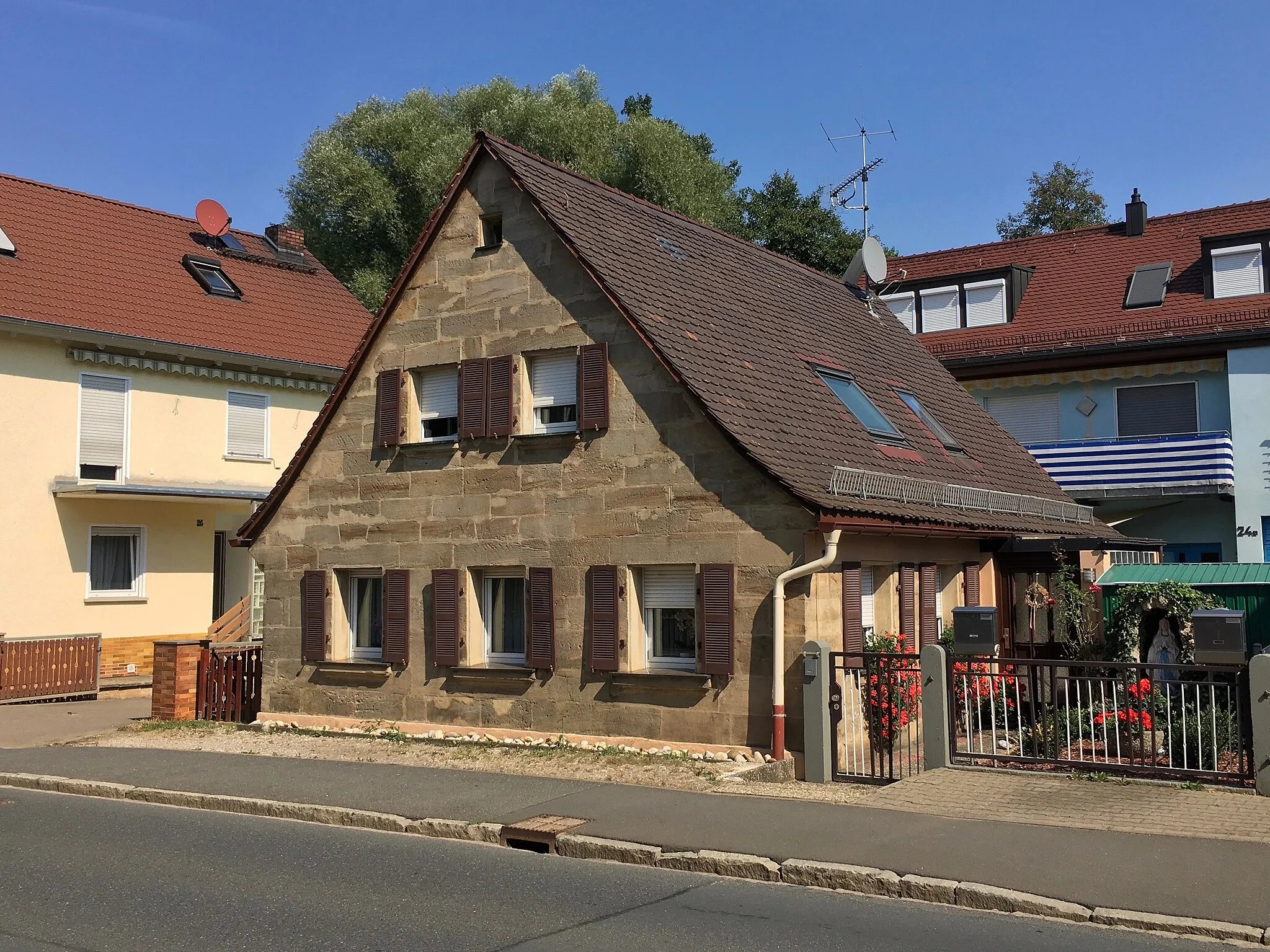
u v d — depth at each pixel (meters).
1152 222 30.31
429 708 15.37
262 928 7.41
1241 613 10.98
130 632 24.44
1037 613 17.77
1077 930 7.23
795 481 12.89
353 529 16.28
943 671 11.85
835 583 13.26
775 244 45.78
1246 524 24.50
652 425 13.84
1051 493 20.70
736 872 8.70
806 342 17.91
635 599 13.93
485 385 15.14
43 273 24.38
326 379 28.41
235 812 11.57
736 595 13.13
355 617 16.64
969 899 7.80
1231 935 6.98
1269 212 28.55
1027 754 12.54
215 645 19.08
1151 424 26.30
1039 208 52.09
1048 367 27.03
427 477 15.66
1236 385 24.80
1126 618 14.16
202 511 25.91
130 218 28.27
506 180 15.40
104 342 23.81
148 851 9.69
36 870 9.03
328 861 9.26
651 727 13.59
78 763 13.96
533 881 8.55
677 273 16.41
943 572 16.72
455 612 15.09
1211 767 11.51
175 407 25.53
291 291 30.08
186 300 26.73
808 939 7.06
